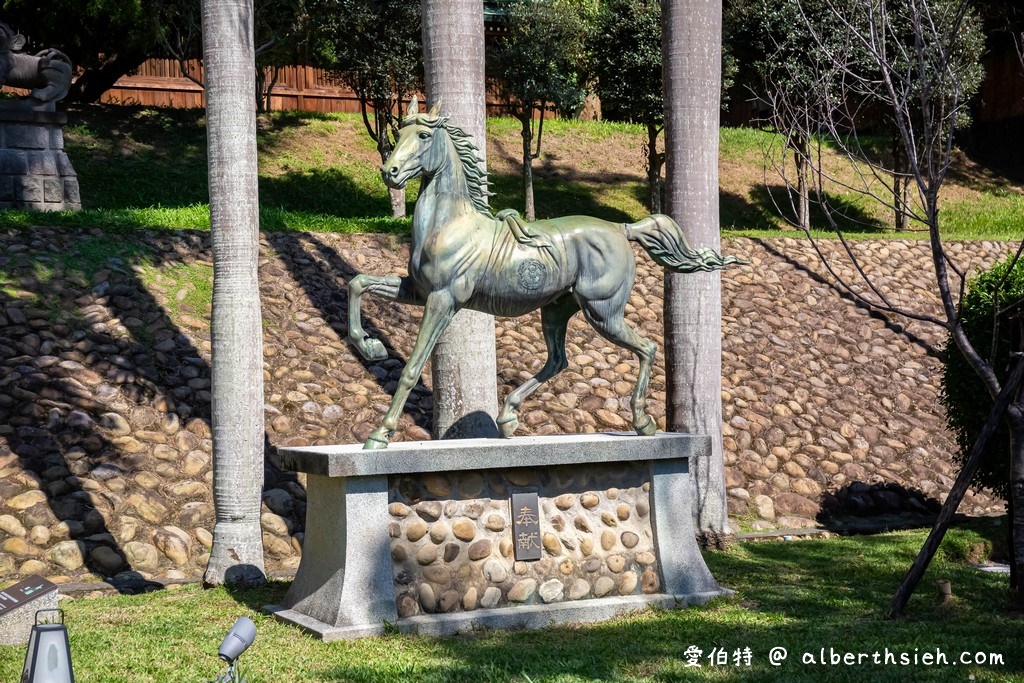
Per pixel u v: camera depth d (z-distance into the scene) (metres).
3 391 9.13
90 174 17.17
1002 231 19.36
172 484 8.80
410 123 6.32
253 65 7.62
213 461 7.68
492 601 6.32
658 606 6.69
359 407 10.59
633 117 17.91
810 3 16.41
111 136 18.97
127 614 6.57
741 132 23.58
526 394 7.06
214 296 7.61
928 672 5.20
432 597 6.18
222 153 7.51
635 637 5.96
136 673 5.16
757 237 15.47
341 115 21.89
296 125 20.86
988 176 22.91
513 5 17.72
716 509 9.05
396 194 16.20
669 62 8.90
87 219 12.12
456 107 7.96
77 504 8.21
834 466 11.20
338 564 6.06
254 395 7.64
